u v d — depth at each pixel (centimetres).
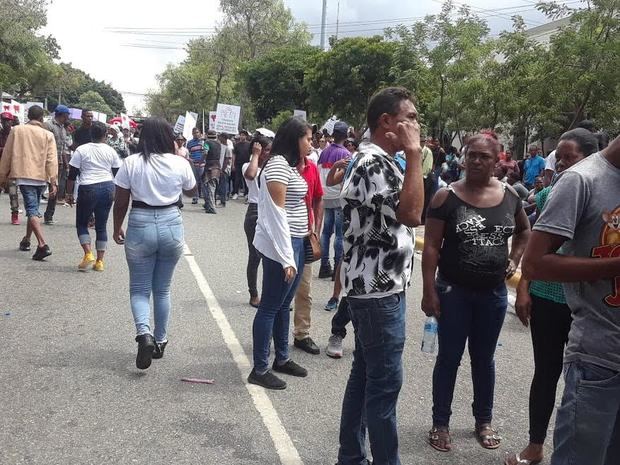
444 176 1417
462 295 366
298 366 475
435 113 1723
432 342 383
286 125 446
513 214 368
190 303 652
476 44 1530
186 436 367
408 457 364
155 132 464
